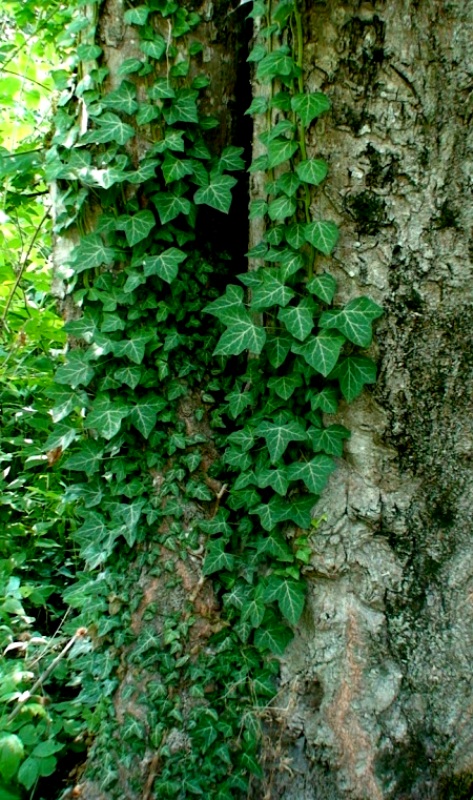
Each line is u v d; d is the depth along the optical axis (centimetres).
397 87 166
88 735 194
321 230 173
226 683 196
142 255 198
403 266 175
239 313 181
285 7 167
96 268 204
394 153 169
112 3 193
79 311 214
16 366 295
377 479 185
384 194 172
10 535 260
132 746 186
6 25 310
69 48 211
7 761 167
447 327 177
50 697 203
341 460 187
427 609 188
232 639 198
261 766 192
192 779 184
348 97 169
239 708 194
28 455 272
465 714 188
